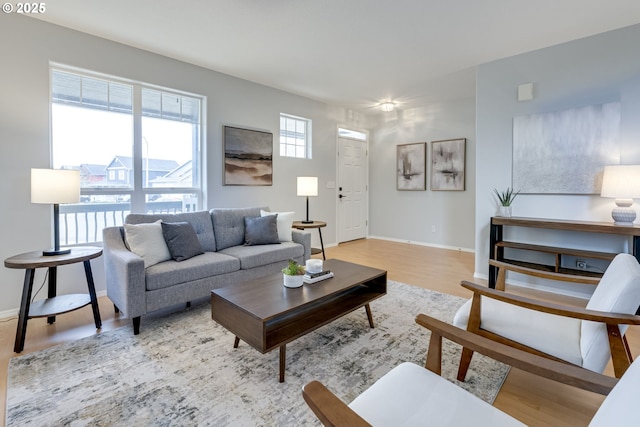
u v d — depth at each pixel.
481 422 0.92
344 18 2.66
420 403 0.99
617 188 2.60
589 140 2.98
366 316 2.61
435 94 4.84
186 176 3.78
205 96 3.79
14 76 2.60
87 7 2.50
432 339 1.22
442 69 3.78
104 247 2.67
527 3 2.42
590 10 2.52
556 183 3.17
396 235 6.11
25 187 2.67
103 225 3.17
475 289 1.62
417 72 3.88
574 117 3.05
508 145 3.45
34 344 2.14
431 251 5.18
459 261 4.48
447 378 1.77
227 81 3.99
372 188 6.43
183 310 2.74
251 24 2.75
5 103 2.57
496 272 3.33
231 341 2.19
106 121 3.16
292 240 3.63
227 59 3.53
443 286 3.36
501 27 2.79
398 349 2.09
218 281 2.76
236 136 4.11
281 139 4.77
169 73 3.47
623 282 1.31
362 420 0.77
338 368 1.87
